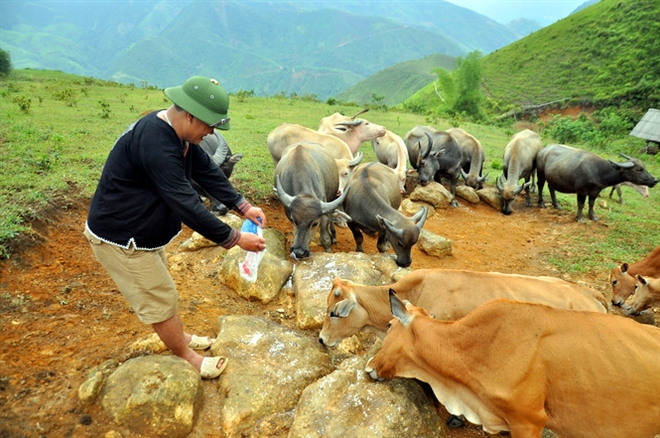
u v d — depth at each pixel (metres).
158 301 3.57
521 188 11.16
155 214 3.32
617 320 3.23
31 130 10.80
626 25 55.19
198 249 6.33
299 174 6.96
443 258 8.20
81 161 8.88
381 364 3.75
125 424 3.46
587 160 10.46
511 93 55.00
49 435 3.34
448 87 43.66
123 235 3.29
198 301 5.29
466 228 10.20
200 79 3.18
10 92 19.77
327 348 4.70
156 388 3.53
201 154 3.82
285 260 6.24
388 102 172.12
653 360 3.07
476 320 3.36
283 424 3.71
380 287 4.61
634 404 3.04
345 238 8.76
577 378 3.09
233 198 4.09
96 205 3.27
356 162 9.20
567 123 32.66
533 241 9.63
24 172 7.57
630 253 8.91
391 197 7.86
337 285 4.59
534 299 4.36
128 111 17.53
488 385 3.26
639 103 42.16
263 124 17.53
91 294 4.89
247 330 4.48
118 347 4.22
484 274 4.52
